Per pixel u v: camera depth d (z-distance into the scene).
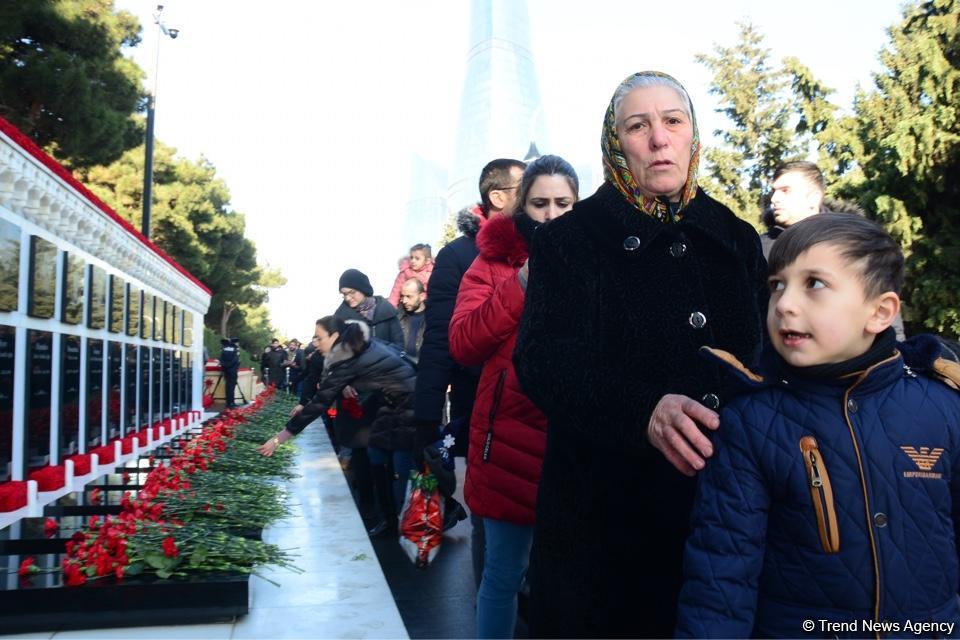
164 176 35.25
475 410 3.19
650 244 2.15
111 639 3.49
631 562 2.05
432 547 4.86
